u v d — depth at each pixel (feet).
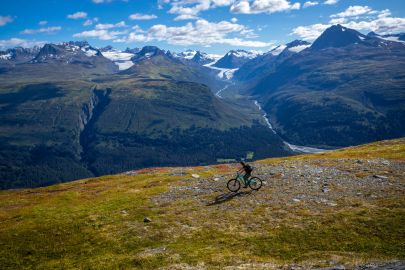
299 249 80.12
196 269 73.20
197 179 160.25
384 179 123.24
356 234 83.30
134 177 211.20
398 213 90.74
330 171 141.59
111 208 130.21
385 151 236.02
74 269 84.89
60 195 177.58
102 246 97.81
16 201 183.52
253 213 104.94
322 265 67.97
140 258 83.92
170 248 89.10
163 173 211.61
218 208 113.70
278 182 132.67
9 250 104.17
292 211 102.42
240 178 125.70
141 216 116.57
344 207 100.68
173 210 117.91
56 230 114.83
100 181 229.66
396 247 74.64
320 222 92.38
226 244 87.45
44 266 90.63
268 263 72.90
